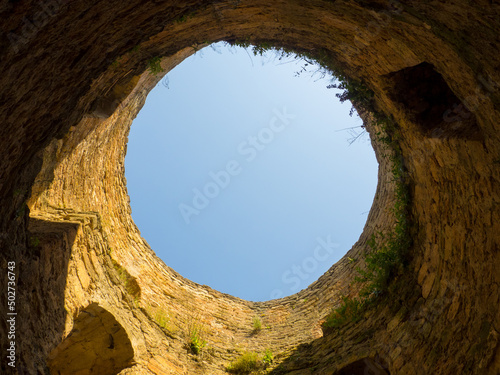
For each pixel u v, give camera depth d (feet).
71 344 15.96
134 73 16.90
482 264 12.75
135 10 10.96
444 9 9.18
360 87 17.58
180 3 12.10
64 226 16.80
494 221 12.18
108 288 20.29
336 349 19.84
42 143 12.75
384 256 20.48
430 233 16.94
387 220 24.43
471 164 13.00
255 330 29.01
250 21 15.64
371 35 13.33
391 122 17.49
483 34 8.87
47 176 17.43
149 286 26.40
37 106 10.80
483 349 11.27
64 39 9.62
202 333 25.99
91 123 18.72
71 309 15.55
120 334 17.66
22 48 8.35
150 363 19.26
